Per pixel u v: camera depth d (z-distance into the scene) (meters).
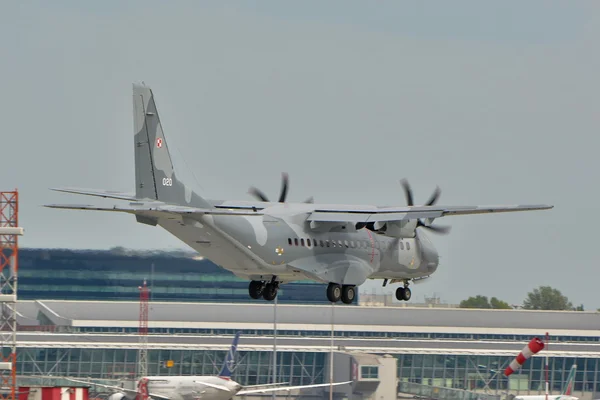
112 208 170.12
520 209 185.62
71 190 181.25
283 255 191.88
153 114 184.50
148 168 183.00
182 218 177.50
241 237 185.75
